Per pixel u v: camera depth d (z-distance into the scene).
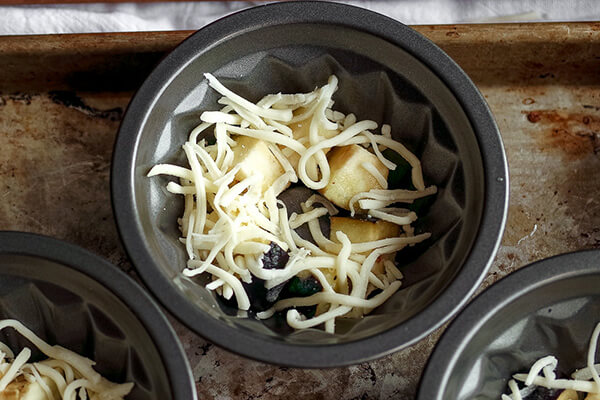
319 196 0.36
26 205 0.37
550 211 0.37
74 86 0.38
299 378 0.35
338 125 0.36
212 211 0.35
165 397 0.31
